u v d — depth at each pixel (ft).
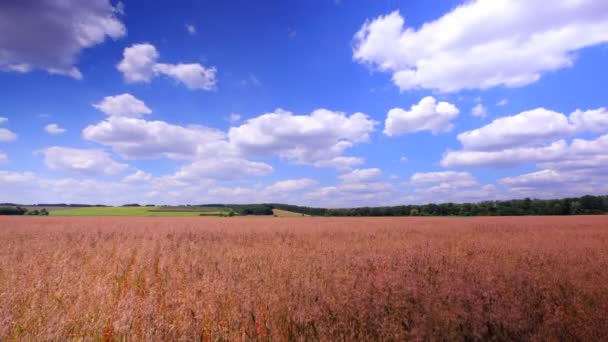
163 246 36.37
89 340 13.71
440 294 15.75
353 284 17.81
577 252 28.50
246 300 16.38
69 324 14.48
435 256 27.40
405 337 13.23
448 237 46.88
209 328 14.47
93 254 31.96
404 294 16.10
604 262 23.52
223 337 14.07
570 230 59.98
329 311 15.26
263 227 76.54
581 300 15.81
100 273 22.84
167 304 16.72
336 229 67.00
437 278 19.43
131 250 32.94
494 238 43.47
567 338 13.07
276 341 13.57
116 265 25.66
